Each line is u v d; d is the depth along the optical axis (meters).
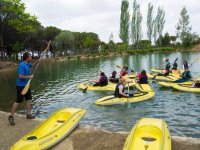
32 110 13.33
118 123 10.32
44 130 7.04
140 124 6.46
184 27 86.94
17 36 59.38
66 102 14.74
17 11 48.78
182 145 6.17
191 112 11.51
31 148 5.85
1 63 47.47
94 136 6.96
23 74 8.05
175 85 16.67
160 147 5.18
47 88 20.73
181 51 81.19
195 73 25.03
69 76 29.19
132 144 5.57
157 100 13.82
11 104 15.31
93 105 13.42
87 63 50.12
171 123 10.15
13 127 7.91
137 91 16.23
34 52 81.81
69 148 6.34
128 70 22.31
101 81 17.30
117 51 81.69
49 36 78.00
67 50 84.06
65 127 7.02
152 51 79.44
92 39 88.62
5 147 6.52
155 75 21.17
